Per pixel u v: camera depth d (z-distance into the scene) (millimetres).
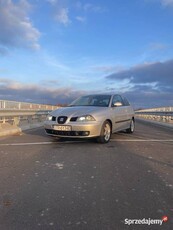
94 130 8016
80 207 3428
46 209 3369
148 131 12992
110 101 9445
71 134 8039
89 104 9430
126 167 5418
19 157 6312
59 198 3727
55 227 2916
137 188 4145
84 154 6695
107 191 4008
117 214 3232
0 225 2963
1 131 10711
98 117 8164
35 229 2875
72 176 4766
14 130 11789
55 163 5719
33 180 4523
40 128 14195
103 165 5566
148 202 3598
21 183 4363
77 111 8266
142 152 7027
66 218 3125
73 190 4043
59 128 8117
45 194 3877
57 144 8258
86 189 4090
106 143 8508
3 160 5996
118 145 8141
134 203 3562
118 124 9672
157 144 8430
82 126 7895
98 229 2879
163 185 4293
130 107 11305
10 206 3459
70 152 6949
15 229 2877
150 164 5688
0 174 4879
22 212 3283
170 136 10727
